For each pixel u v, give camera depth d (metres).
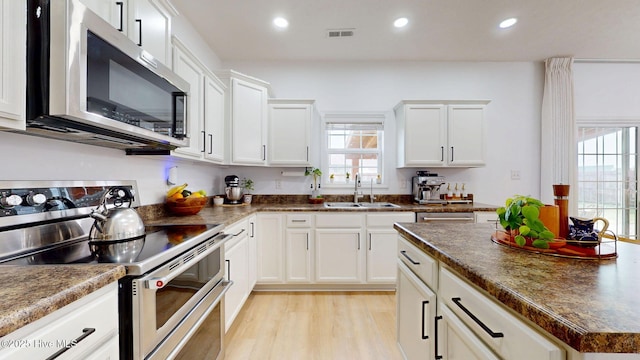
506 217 1.06
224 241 1.55
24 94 0.86
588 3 2.29
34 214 1.10
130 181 1.70
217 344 1.57
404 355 1.47
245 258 2.25
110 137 1.25
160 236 1.32
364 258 2.71
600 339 0.47
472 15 2.45
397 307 1.60
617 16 2.47
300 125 3.03
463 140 3.03
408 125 3.04
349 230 2.70
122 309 0.89
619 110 3.39
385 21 2.54
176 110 1.56
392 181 3.39
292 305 2.44
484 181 3.41
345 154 3.46
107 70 1.07
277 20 2.52
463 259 0.90
